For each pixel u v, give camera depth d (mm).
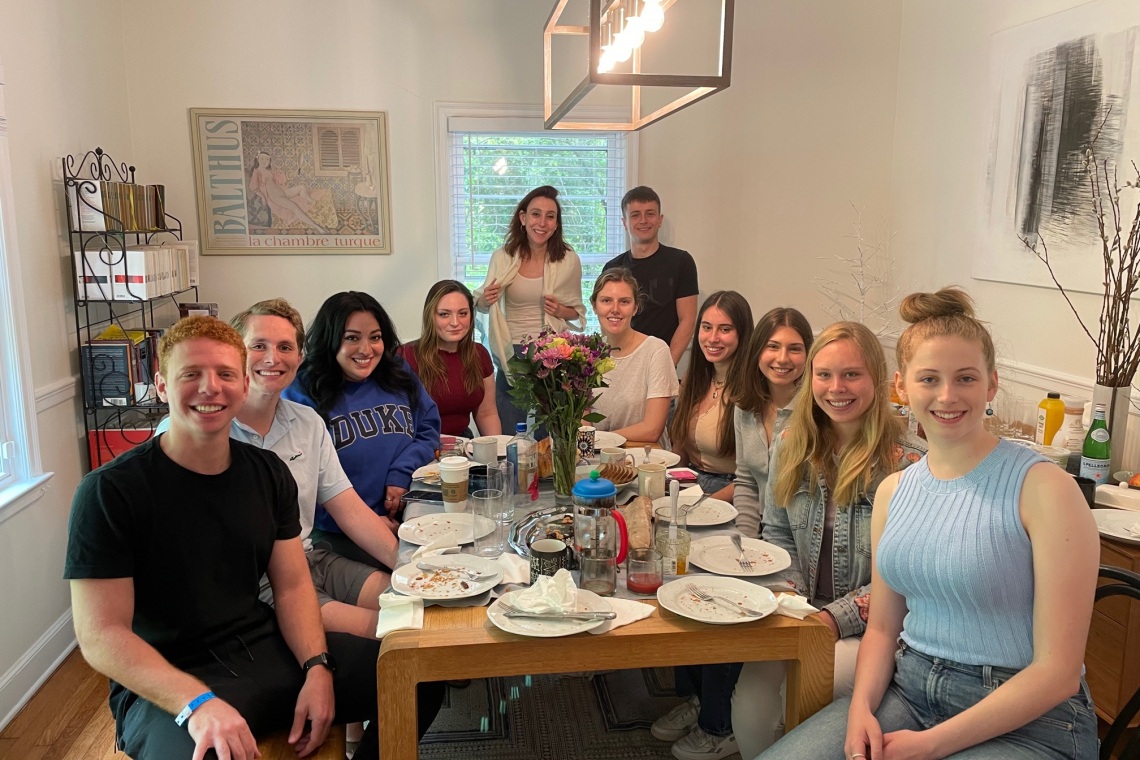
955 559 1382
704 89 2139
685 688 2338
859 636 1791
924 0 4043
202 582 1585
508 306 3963
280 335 1979
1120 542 2139
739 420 2400
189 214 4020
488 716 2404
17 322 2617
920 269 4164
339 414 2488
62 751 2289
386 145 4125
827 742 1441
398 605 1551
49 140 2953
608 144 4352
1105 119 2953
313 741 1540
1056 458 2721
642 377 2979
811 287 4449
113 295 3082
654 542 1748
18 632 2553
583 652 1470
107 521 1464
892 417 1854
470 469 2340
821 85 4281
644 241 3986
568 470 2088
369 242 4199
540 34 4176
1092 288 3035
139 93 3881
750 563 1763
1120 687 2096
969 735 1321
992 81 3559
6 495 2512
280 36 3969
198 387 1500
